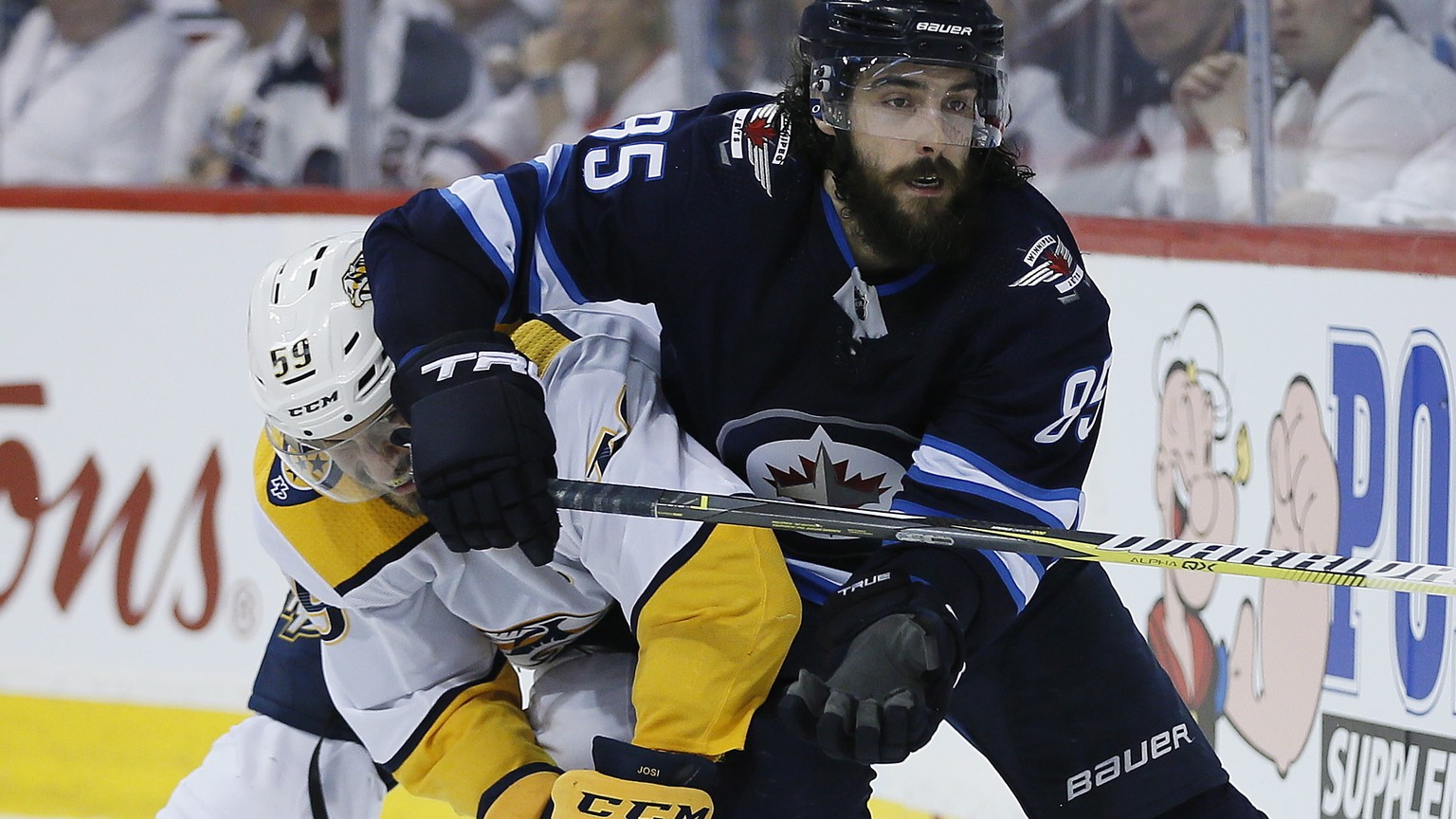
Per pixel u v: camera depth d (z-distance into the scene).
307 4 19.88
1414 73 12.73
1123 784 9.60
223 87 20.47
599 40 19.55
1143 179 14.80
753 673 8.29
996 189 8.65
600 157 8.82
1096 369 8.45
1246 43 13.53
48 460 16.69
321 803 10.24
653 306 9.74
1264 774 11.55
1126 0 14.66
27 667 16.42
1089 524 13.44
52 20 21.06
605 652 9.90
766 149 8.59
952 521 7.96
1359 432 10.91
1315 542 11.27
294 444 8.87
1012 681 9.62
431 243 8.59
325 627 9.55
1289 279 11.54
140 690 16.05
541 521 8.02
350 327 8.69
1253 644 11.60
